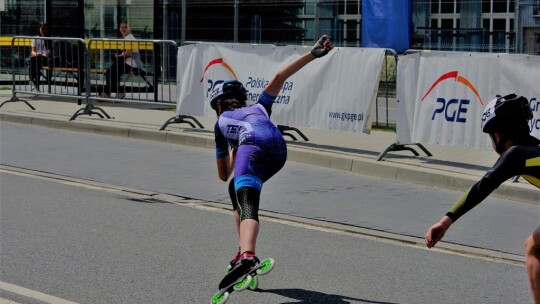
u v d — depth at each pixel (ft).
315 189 32.91
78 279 20.59
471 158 37.60
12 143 42.63
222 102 20.18
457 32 54.44
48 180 33.45
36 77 55.36
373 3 48.85
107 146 42.45
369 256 23.58
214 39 68.33
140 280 20.66
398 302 19.54
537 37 49.67
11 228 25.57
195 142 42.73
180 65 44.65
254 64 41.14
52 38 51.98
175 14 70.13
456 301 19.76
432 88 35.35
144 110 54.29
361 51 37.40
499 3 52.70
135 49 52.31
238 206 18.20
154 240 24.61
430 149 39.88
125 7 66.08
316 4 59.77
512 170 14.55
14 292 19.43
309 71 39.11
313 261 22.89
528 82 32.37
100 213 27.94
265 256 23.27
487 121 15.05
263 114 19.67
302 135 42.09
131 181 33.63
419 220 28.02
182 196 31.04
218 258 22.79
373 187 33.53
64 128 47.98
